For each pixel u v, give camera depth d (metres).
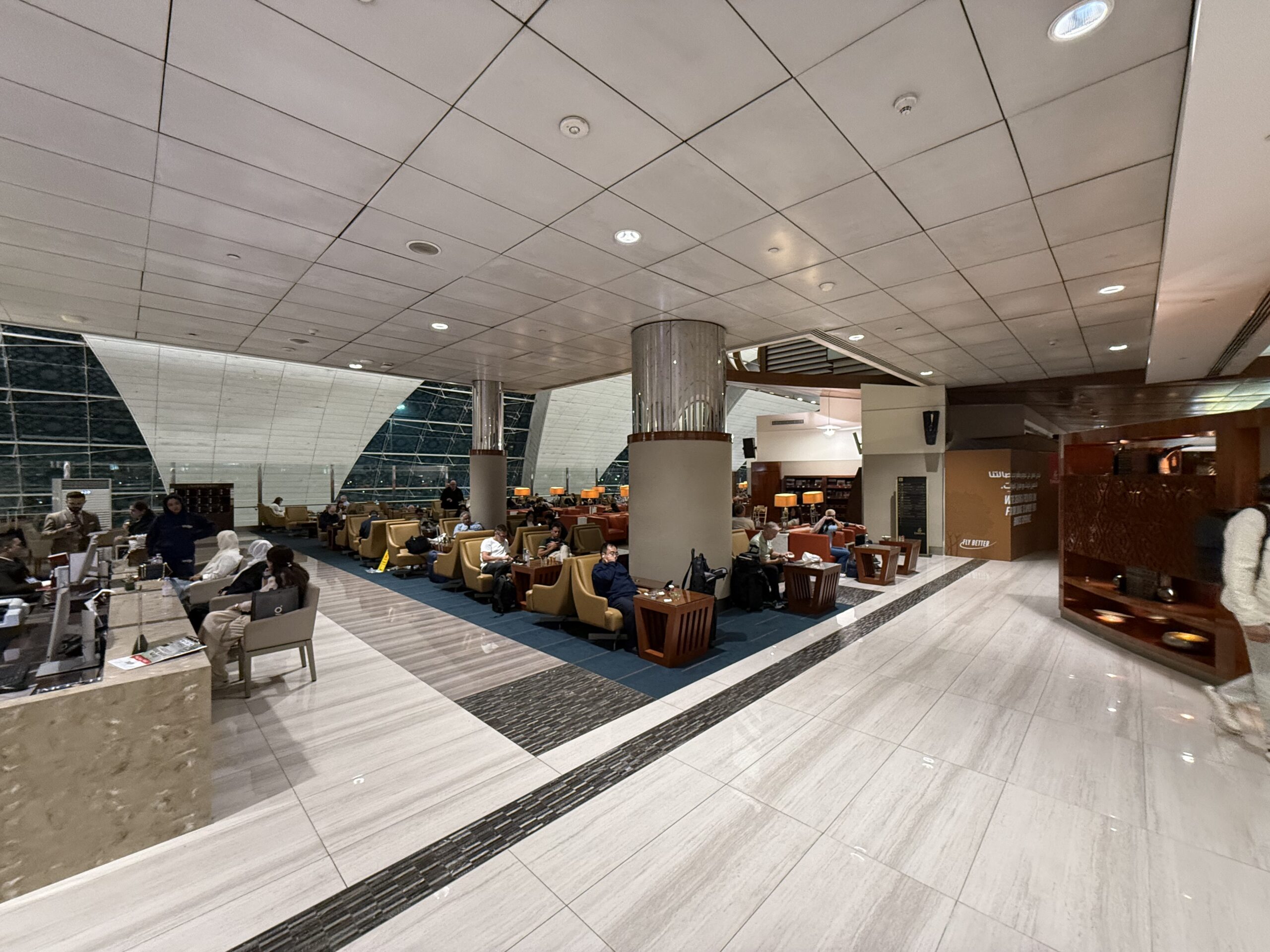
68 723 2.36
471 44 2.38
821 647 5.50
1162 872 2.34
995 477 11.12
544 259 4.79
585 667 4.94
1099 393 13.03
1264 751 3.26
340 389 21.91
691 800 2.89
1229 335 6.16
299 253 4.66
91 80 2.57
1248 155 2.63
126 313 6.37
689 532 6.55
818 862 2.42
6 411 16.55
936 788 2.99
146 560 6.70
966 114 2.88
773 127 2.98
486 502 11.59
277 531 17.38
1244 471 4.15
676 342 6.64
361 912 2.15
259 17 2.21
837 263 4.87
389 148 3.16
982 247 4.52
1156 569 5.06
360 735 3.64
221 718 3.91
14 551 4.93
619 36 2.34
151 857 2.47
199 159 3.26
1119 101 2.76
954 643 5.62
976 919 2.10
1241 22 1.82
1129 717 3.85
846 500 17.34
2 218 3.98
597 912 2.15
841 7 2.18
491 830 2.65
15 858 2.25
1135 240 4.38
